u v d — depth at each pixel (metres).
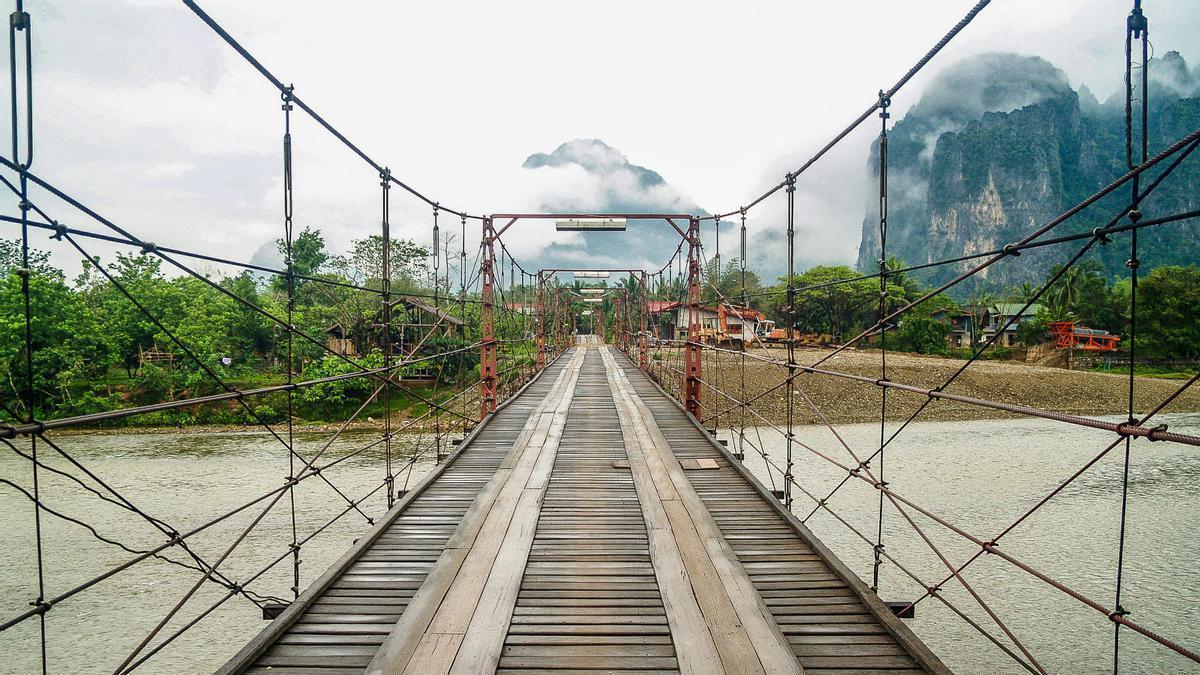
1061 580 7.58
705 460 6.03
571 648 2.73
